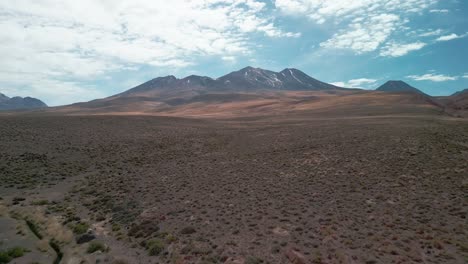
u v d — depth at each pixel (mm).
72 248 18188
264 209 23125
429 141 41281
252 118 100312
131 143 53750
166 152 48562
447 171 29641
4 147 43719
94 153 46219
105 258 16641
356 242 17312
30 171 36000
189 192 28453
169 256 16703
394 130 50906
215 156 45281
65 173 36531
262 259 15836
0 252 17062
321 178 30500
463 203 22422
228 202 25094
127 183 32406
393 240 17406
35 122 63312
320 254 16047
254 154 44469
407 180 28094
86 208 25625
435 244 16609
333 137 50125
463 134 45000
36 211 24156
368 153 38250
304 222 20438
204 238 18594
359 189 26688
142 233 19875
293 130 61906
